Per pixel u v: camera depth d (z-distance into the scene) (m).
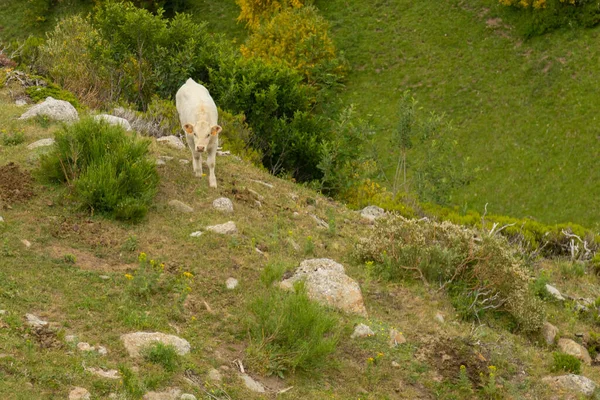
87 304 7.63
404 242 10.56
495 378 8.20
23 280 7.82
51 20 45.19
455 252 10.27
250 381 7.11
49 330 6.98
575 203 28.66
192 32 22.64
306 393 7.21
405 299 9.52
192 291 8.44
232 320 8.05
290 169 20.47
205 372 7.02
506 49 36.38
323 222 11.95
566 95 33.09
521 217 28.58
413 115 20.47
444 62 36.94
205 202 10.85
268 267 8.45
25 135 12.18
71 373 6.41
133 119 15.69
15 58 22.05
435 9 40.00
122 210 9.66
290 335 7.67
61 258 8.46
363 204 16.25
